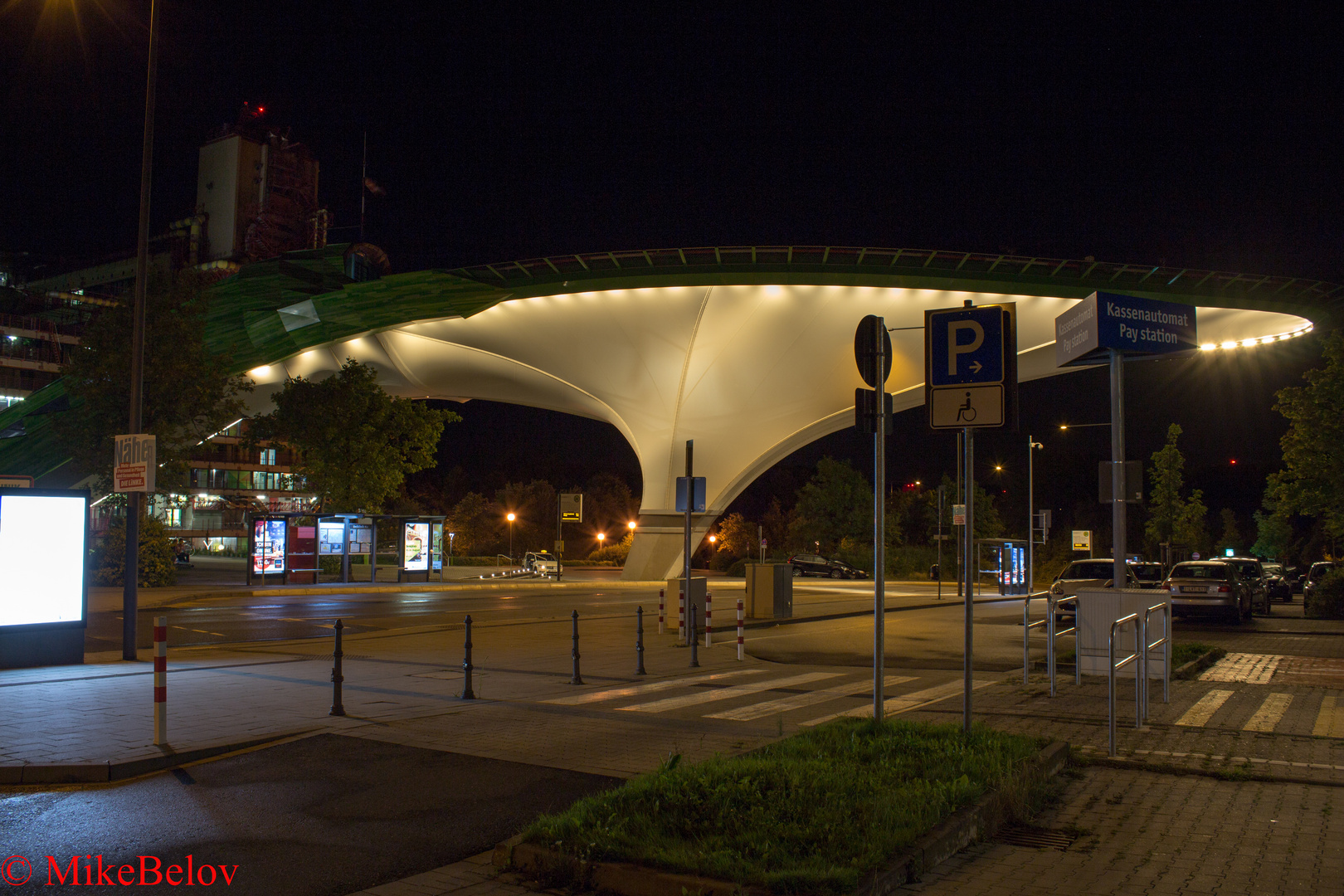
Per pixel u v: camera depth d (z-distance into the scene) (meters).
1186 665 11.33
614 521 77.12
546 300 41.94
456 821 5.32
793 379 42.94
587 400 47.34
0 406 72.19
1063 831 5.05
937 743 6.23
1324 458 23.72
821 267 38.31
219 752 6.97
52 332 76.00
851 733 6.57
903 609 26.48
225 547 83.75
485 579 42.38
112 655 13.52
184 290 30.09
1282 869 4.41
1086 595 10.75
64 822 5.29
